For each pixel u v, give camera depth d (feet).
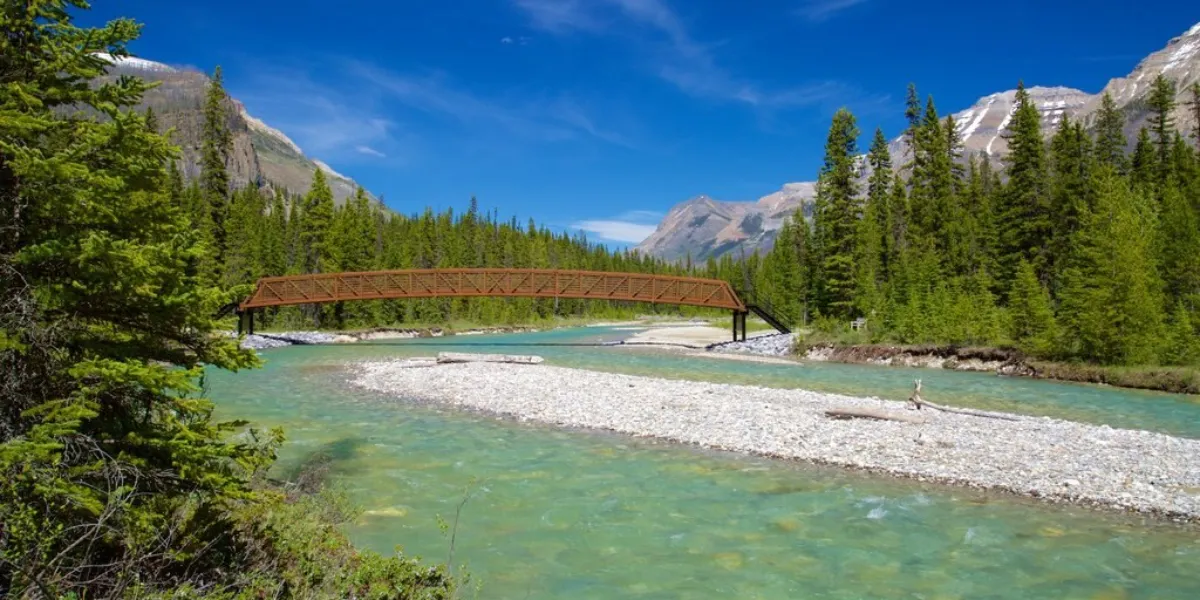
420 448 44.83
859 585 24.43
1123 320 94.79
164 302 16.72
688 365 104.73
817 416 54.19
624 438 48.67
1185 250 111.45
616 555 26.96
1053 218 146.82
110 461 15.99
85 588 14.08
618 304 374.43
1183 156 159.22
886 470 39.91
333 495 31.22
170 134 17.95
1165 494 34.94
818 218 183.32
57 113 17.02
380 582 19.19
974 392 77.30
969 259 162.71
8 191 15.74
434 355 117.39
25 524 13.26
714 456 43.42
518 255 334.44
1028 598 23.45
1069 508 33.30
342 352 124.36
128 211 16.90
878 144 199.72
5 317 14.96
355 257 195.93
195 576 16.28
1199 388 77.82
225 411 57.47
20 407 15.25
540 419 55.62
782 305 233.76
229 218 188.75
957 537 29.32
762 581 24.68
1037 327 105.91
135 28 17.21
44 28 16.47
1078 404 68.59
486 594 22.86
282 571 18.63
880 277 178.81
